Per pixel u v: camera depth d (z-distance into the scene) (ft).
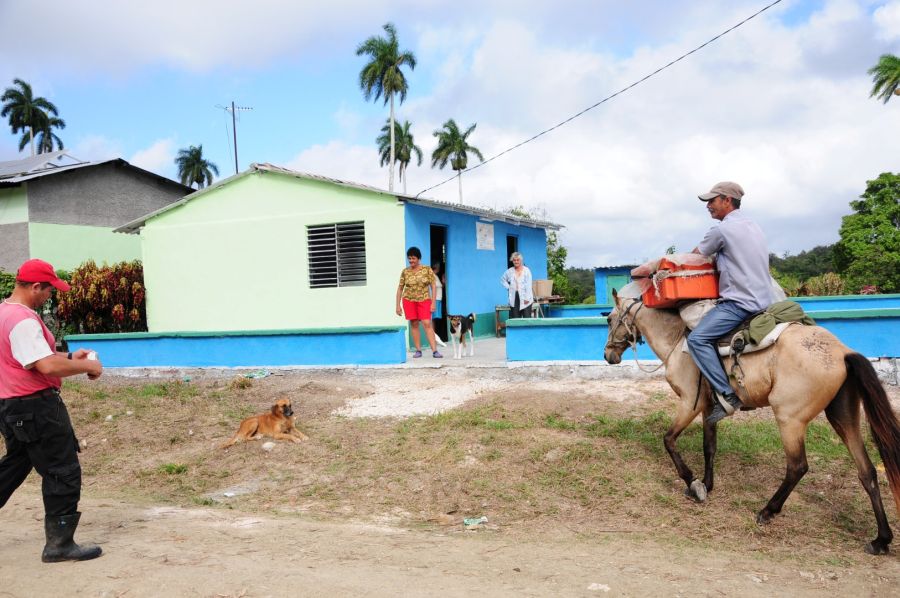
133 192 78.69
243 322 50.37
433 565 15.15
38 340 14.60
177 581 13.74
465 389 32.99
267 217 49.14
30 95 184.24
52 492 15.08
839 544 17.26
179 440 29.27
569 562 15.62
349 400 32.83
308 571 14.40
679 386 20.52
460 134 177.37
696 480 20.33
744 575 14.97
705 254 19.27
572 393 30.53
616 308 22.94
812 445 23.24
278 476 24.26
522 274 46.83
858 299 55.06
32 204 67.62
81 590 13.42
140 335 44.24
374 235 45.19
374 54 156.97
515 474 22.44
